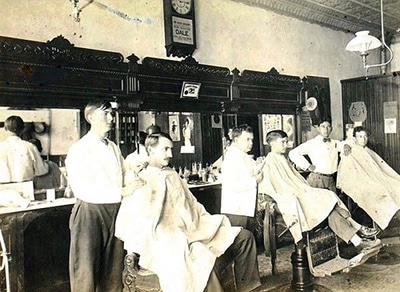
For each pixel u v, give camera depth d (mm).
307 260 3131
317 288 3092
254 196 3311
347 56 6527
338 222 3443
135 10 3896
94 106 2883
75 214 2750
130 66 3705
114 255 2859
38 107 3227
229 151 3473
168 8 4113
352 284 3217
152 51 4027
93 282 2717
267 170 3785
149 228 2395
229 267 2674
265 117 5105
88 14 3553
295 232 3102
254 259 2822
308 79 5738
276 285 3229
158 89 3953
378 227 4582
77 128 3430
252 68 5047
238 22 4910
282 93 5332
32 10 3219
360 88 6219
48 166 3303
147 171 2703
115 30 3738
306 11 5723
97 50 3510
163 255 2320
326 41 6168
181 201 2645
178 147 4191
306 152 5031
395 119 5875
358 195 4750
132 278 2400
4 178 3105
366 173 4809
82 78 3410
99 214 2732
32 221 2939
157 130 3973
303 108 5633
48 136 3297
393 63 7184
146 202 2502
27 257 3004
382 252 4027
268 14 5301
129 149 3713
